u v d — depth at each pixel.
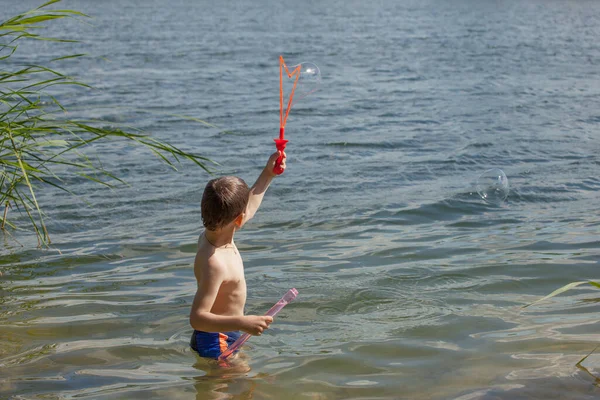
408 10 48.97
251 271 4.68
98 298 4.23
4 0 58.81
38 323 3.83
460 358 3.31
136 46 23.02
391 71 17.27
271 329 3.71
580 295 4.15
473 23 35.00
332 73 16.84
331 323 3.79
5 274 4.73
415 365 3.25
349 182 7.35
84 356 3.40
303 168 7.97
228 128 10.42
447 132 10.07
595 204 6.45
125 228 5.87
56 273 4.75
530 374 3.13
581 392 2.95
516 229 5.67
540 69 17.55
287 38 26.52
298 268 4.73
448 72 17.08
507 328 3.67
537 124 10.62
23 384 3.09
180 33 28.70
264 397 2.95
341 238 5.48
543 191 6.91
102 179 7.49
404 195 6.82
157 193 6.97
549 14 43.19
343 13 45.25
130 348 3.49
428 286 4.35
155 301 4.17
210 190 3.24
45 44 23.42
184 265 4.89
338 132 10.12
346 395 2.96
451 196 6.72
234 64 18.59
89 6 52.84
